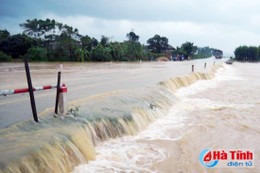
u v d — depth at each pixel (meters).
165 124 8.52
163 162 5.53
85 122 6.17
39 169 4.09
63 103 6.35
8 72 21.59
